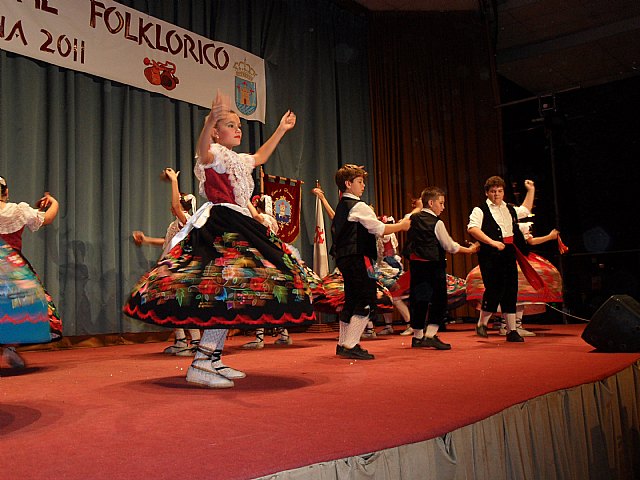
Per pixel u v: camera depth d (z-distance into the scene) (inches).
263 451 55.1
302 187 322.7
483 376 104.9
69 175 223.6
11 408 79.1
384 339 220.4
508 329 187.8
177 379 109.0
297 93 326.0
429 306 171.0
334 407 76.7
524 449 82.4
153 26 256.1
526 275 192.7
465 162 376.5
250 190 108.1
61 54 224.1
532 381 98.3
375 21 374.3
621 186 419.8
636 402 126.2
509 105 394.9
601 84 439.2
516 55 411.5
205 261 98.0
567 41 393.7
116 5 243.0
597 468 102.8
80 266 224.1
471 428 72.7
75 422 69.5
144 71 250.7
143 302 96.8
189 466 50.3
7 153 211.0
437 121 377.1
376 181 362.0
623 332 143.9
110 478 47.1
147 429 65.0
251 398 85.2
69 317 217.5
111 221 234.1
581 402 100.1
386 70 372.5
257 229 104.9
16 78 214.8
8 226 129.6
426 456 64.9
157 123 258.1
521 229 213.2
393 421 67.9
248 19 306.2
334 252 153.7
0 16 208.8
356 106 361.7
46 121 222.1
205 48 276.7
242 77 292.5
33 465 50.9
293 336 253.0
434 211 175.0
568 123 439.8
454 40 383.2
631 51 398.9
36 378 113.3
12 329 72.1
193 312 93.0
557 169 432.5
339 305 209.9
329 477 54.3
